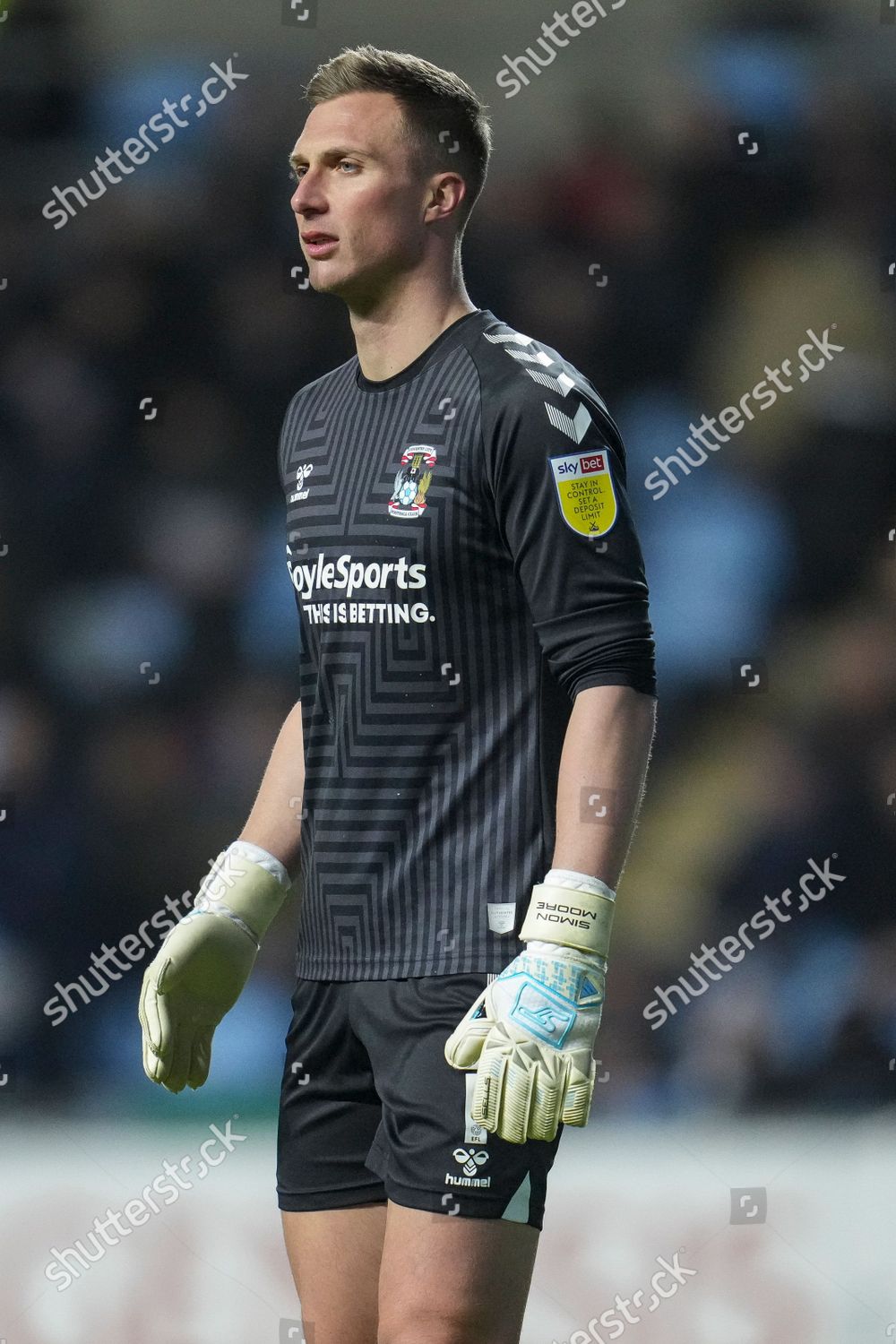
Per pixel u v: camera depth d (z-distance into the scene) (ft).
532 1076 23.21
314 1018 26.76
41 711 66.18
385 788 25.43
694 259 76.89
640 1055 58.18
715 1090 55.42
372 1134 26.55
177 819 64.18
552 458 24.49
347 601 25.84
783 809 66.80
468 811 25.08
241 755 66.13
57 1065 55.67
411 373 26.16
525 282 75.66
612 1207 45.73
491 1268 23.97
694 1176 48.21
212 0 76.69
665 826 66.64
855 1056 59.00
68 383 71.67
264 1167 48.67
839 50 80.64
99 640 67.62
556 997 23.50
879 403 75.31
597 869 23.80
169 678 67.72
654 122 78.43
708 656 70.08
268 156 76.13
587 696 24.16
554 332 75.61
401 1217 24.34
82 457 70.79
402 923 25.27
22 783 64.08
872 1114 53.93
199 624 68.69
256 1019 55.67
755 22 80.33
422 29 78.02
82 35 76.38
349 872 25.75
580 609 24.35
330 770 26.20
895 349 76.02
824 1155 50.11
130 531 69.97
